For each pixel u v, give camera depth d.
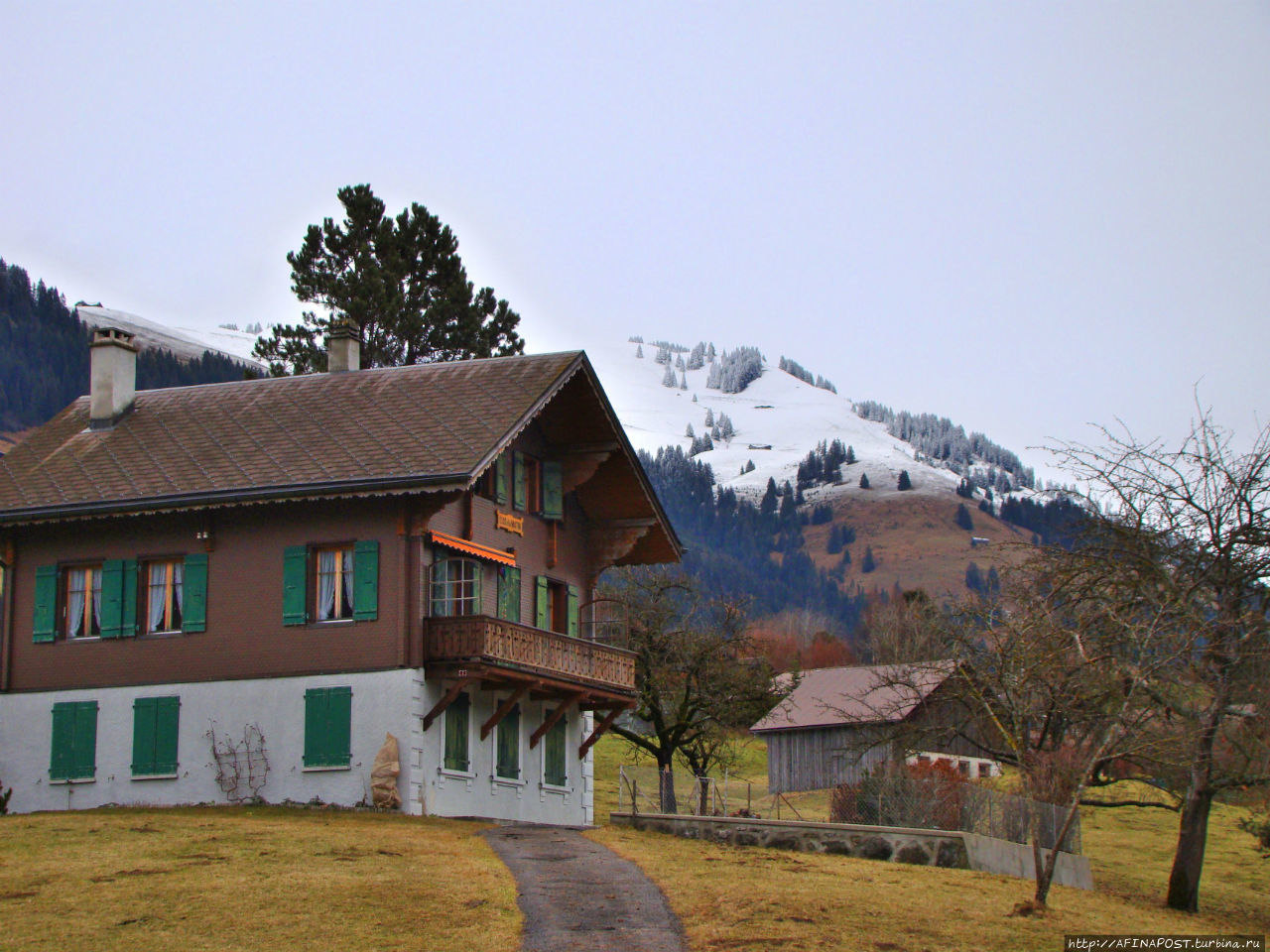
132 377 40.91
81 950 18.72
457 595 35.44
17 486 37.19
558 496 40.03
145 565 36.00
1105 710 29.56
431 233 62.78
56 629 36.31
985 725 38.28
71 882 22.72
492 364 38.88
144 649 35.44
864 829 30.77
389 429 35.94
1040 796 34.22
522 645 34.69
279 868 24.14
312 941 19.31
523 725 38.16
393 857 25.78
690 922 21.38
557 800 39.59
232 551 35.12
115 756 35.09
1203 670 28.55
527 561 38.88
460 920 20.67
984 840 30.62
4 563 36.91
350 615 34.12
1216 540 29.00
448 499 33.53
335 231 62.19
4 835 27.44
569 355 38.34
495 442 34.06
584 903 22.50
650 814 33.84
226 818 30.89
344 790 33.19
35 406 191.62
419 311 60.94
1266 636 28.73
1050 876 24.30
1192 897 29.50
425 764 33.34
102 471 37.03
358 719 33.41
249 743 34.06
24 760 35.84
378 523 34.06
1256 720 29.48
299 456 35.50
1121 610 28.84
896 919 22.39
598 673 38.19
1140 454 30.23
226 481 34.94
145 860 24.72
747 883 25.00
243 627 34.69
